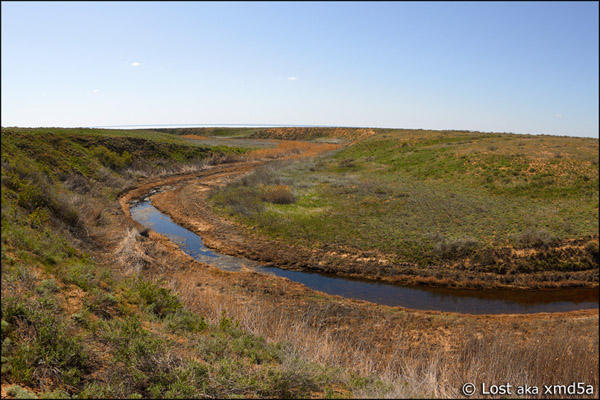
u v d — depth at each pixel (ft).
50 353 16.14
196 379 16.26
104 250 47.14
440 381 19.17
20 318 18.38
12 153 70.03
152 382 16.08
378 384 17.54
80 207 61.62
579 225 61.41
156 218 72.49
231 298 37.09
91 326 20.81
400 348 29.43
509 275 48.37
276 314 33.78
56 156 89.81
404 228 62.28
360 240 57.77
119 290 30.35
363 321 34.73
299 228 63.10
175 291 34.86
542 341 27.66
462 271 49.21
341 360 23.43
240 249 55.72
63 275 27.91
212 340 22.17
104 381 15.94
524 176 92.43
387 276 48.06
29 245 31.48
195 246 57.26
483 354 25.02
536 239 54.34
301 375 17.72
